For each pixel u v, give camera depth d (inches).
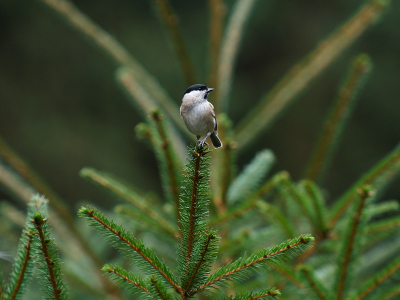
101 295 454.0
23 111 891.4
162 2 453.7
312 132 960.3
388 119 956.6
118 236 438.6
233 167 451.2
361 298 445.1
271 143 956.6
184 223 442.6
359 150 943.7
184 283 434.9
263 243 450.9
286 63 1058.1
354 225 445.1
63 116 903.7
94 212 436.1
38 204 443.2
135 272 453.1
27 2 943.0
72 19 456.4
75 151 853.8
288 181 449.7
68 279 453.4
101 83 934.4
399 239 452.1
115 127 913.5
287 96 456.4
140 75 457.7
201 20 987.3
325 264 450.9
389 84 960.3
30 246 432.1
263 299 421.4
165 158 448.5
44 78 928.3
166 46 948.0
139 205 450.0
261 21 1040.8
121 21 984.3
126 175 855.1
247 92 1019.9
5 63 927.7
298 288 446.9
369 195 444.8
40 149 847.1
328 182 916.6
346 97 452.8
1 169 452.8
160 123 448.1
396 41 964.0
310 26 1055.0
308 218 449.7
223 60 458.0
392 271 444.5
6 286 442.0
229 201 453.1
